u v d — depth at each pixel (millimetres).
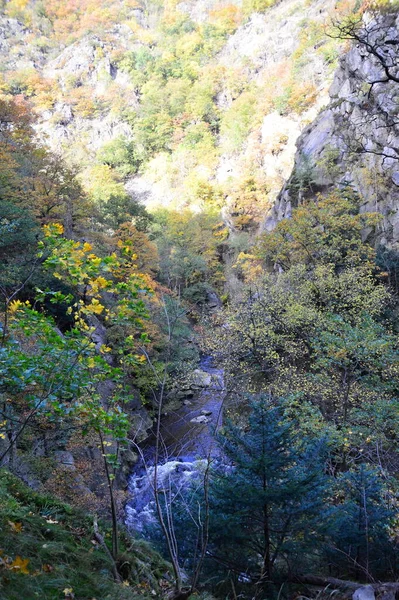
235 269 46812
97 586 3537
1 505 4270
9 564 3229
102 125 104000
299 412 14523
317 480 6680
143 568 4645
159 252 43906
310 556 7355
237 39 103250
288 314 19078
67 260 4430
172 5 130250
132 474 16828
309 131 41969
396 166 29531
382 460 12242
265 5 104750
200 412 22156
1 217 17406
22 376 4020
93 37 123688
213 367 28234
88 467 11992
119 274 4918
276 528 6559
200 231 53375
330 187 35531
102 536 4855
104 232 35594
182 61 106688
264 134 69562
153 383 21516
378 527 7180
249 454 6555
